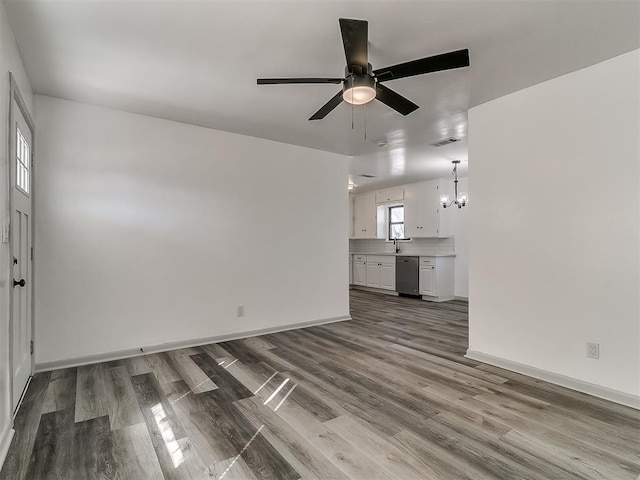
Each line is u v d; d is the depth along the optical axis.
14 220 2.19
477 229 3.28
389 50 2.34
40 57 2.40
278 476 1.68
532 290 2.87
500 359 3.09
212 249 3.88
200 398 2.49
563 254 2.68
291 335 4.19
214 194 3.90
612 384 2.44
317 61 2.49
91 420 2.19
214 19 2.01
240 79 2.74
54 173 3.06
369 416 2.24
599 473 1.70
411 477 1.67
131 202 3.42
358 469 1.73
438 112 3.41
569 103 2.65
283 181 4.43
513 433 2.04
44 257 3.01
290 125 3.78
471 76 2.70
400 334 4.24
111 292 3.31
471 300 3.34
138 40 2.21
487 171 3.19
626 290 2.38
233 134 4.04
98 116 3.26
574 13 1.96
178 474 1.69
